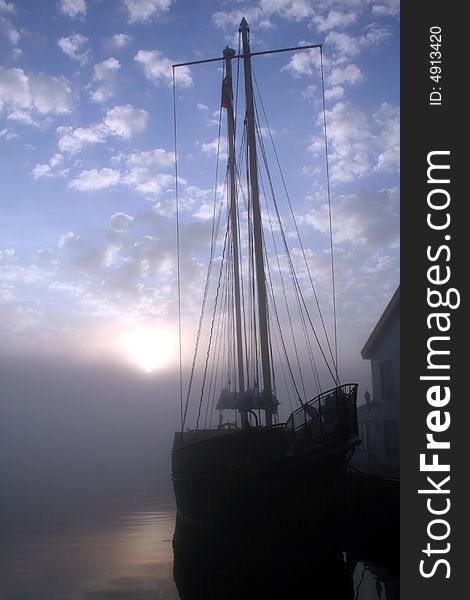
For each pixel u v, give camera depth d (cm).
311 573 1894
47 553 2306
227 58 3225
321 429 1916
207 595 1633
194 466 2336
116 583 1795
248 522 1992
